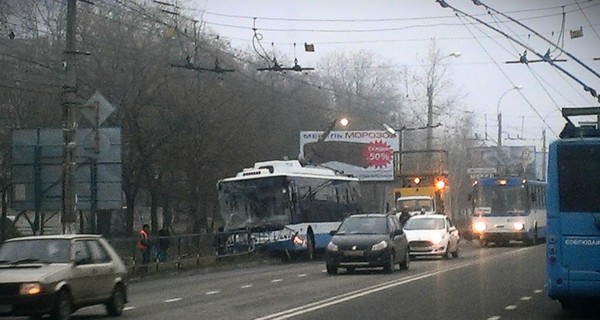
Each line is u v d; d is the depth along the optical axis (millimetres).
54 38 48250
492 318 17969
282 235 40781
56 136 28969
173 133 49594
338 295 23141
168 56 48719
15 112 46969
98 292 18578
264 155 58500
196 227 50844
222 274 33875
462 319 17781
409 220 41562
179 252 34812
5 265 17703
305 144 65875
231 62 55469
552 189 17969
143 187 53594
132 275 31062
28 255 18094
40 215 42125
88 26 48094
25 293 16828
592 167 17812
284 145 66750
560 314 18734
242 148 53812
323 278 29625
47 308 16969
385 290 24453
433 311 19234
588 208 17734
